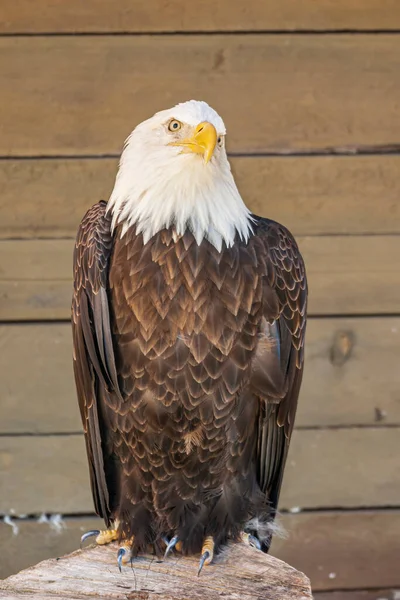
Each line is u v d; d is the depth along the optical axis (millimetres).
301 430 8945
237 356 6664
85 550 6672
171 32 8602
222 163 6777
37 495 8914
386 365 8914
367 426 8969
